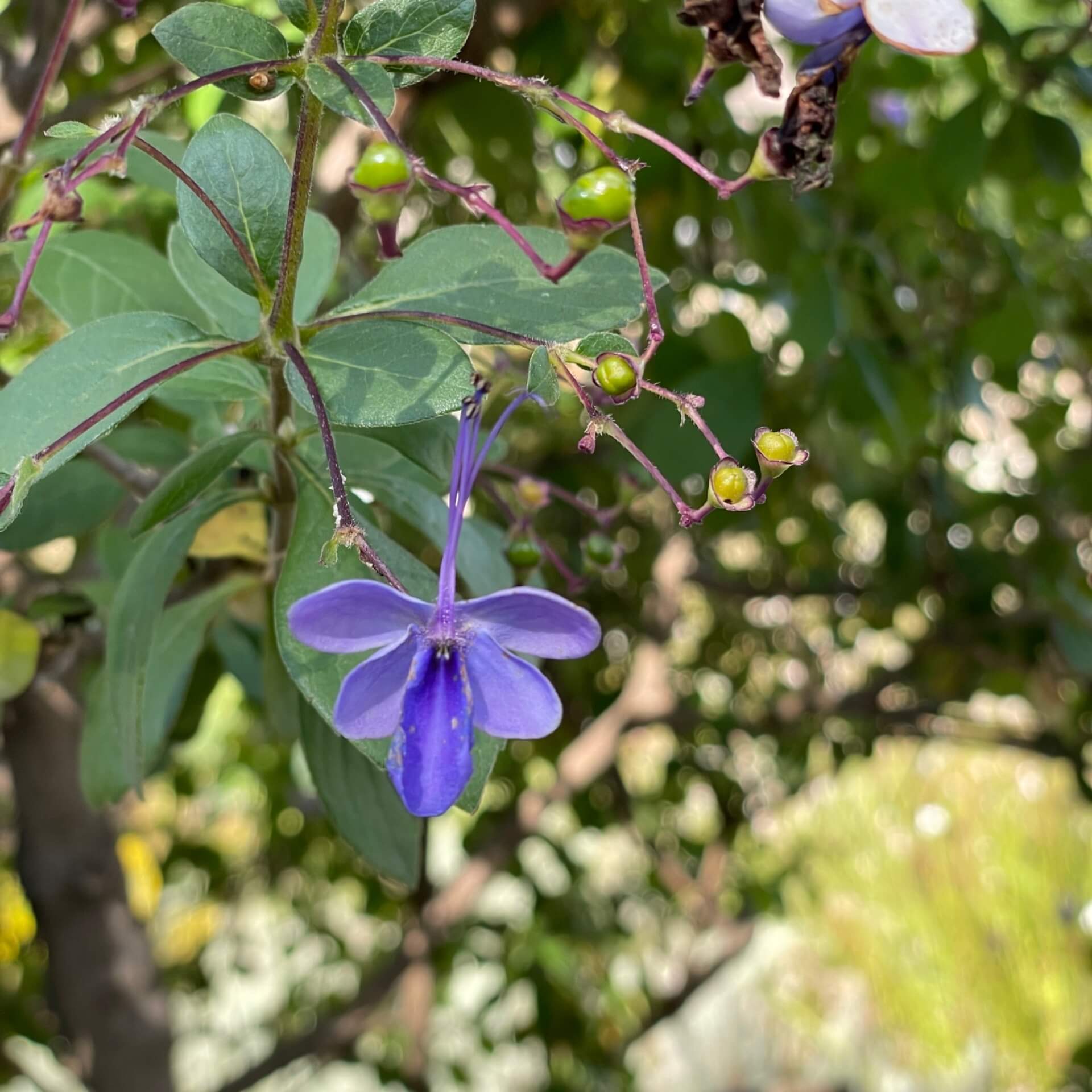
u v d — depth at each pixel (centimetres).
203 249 13
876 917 107
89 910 34
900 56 29
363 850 17
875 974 106
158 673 20
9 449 12
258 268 13
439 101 30
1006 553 42
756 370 25
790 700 50
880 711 49
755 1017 102
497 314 13
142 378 12
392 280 14
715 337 28
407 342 12
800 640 57
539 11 29
